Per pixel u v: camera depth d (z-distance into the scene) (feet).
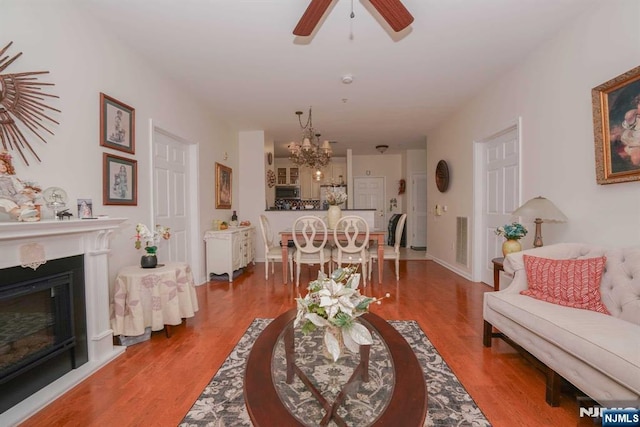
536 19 7.80
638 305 5.37
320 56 9.64
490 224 12.88
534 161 9.55
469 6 7.27
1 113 5.48
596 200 7.30
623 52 6.55
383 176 28.76
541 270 6.76
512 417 4.97
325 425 3.11
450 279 14.33
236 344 7.67
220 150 16.20
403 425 2.99
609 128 6.77
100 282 6.98
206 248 14.19
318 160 17.48
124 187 8.70
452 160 16.07
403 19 5.57
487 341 7.43
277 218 19.06
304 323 4.86
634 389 3.86
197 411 5.16
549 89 8.82
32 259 5.41
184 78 11.14
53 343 5.92
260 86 11.94
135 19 7.69
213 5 7.16
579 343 4.66
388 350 4.54
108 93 8.09
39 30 6.16
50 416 5.04
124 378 6.17
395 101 13.78
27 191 5.57
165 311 8.00
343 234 14.39
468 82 11.78
